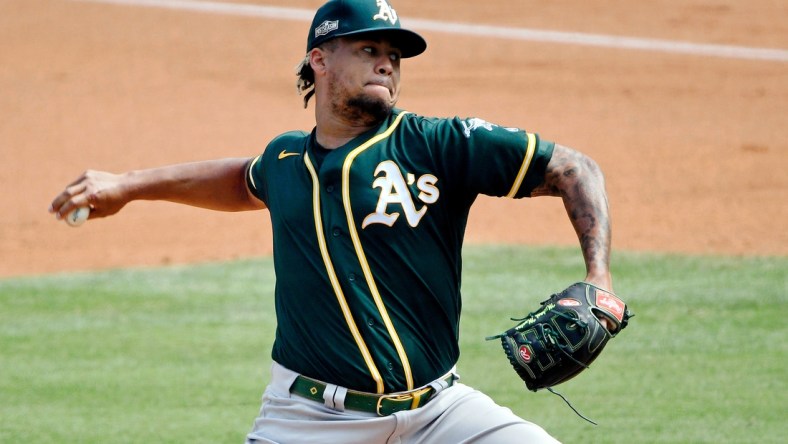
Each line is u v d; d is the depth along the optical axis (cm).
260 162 1519
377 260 1348
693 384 2711
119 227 4847
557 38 7850
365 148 1369
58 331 3334
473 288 3675
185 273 4069
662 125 6081
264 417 1429
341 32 1355
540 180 1361
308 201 1378
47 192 5322
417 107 6397
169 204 5181
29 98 6738
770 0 8525
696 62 7244
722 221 4597
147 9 8688
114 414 2567
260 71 7331
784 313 3328
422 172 1358
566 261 4041
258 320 3416
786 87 6700
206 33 8112
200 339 3216
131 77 7162
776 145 5675
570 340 1273
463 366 2898
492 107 6400
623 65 7225
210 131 6169
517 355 1291
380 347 1343
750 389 2662
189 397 2694
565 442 2328
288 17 8544
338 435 1364
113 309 3584
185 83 7062
